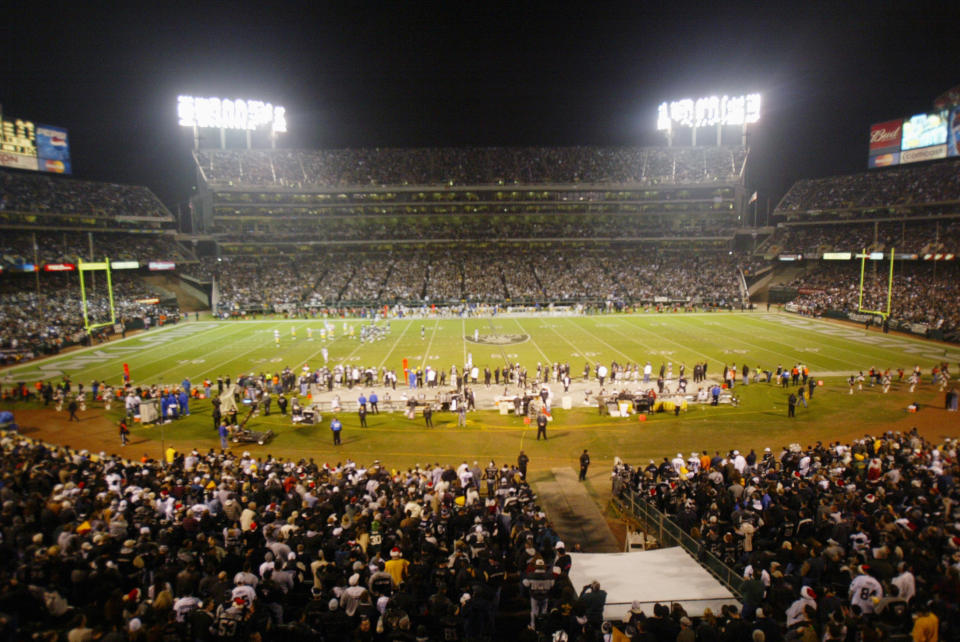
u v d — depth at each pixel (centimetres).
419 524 1359
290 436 2869
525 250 9288
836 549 1133
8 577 1023
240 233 8881
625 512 1894
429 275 8394
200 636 862
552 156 9662
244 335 5791
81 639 803
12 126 6638
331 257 8956
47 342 4903
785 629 969
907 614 970
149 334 5919
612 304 7606
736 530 1380
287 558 1175
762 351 4684
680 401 3116
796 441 2711
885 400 3353
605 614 1027
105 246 7269
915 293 6312
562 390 3616
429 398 3509
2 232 6419
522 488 1683
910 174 7775
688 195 9312
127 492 1529
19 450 2039
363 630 854
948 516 1372
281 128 9425
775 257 8412
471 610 984
